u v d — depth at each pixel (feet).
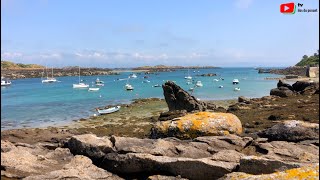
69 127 155.63
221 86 394.32
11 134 88.28
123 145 63.93
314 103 151.74
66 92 366.84
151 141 65.10
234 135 68.03
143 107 218.79
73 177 54.34
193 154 60.90
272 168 52.85
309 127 67.82
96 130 133.69
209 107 180.34
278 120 115.24
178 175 57.41
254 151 62.59
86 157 63.31
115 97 300.20
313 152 59.82
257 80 527.40
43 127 158.10
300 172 31.76
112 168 62.03
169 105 177.88
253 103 178.09
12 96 328.90
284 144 63.00
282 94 206.18
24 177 55.36
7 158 59.57
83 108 227.40
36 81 615.98
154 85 449.06
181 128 70.90
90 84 490.08
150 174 59.88
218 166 55.21
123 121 165.78
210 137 66.39
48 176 53.72
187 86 414.21
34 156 63.05
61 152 66.69
